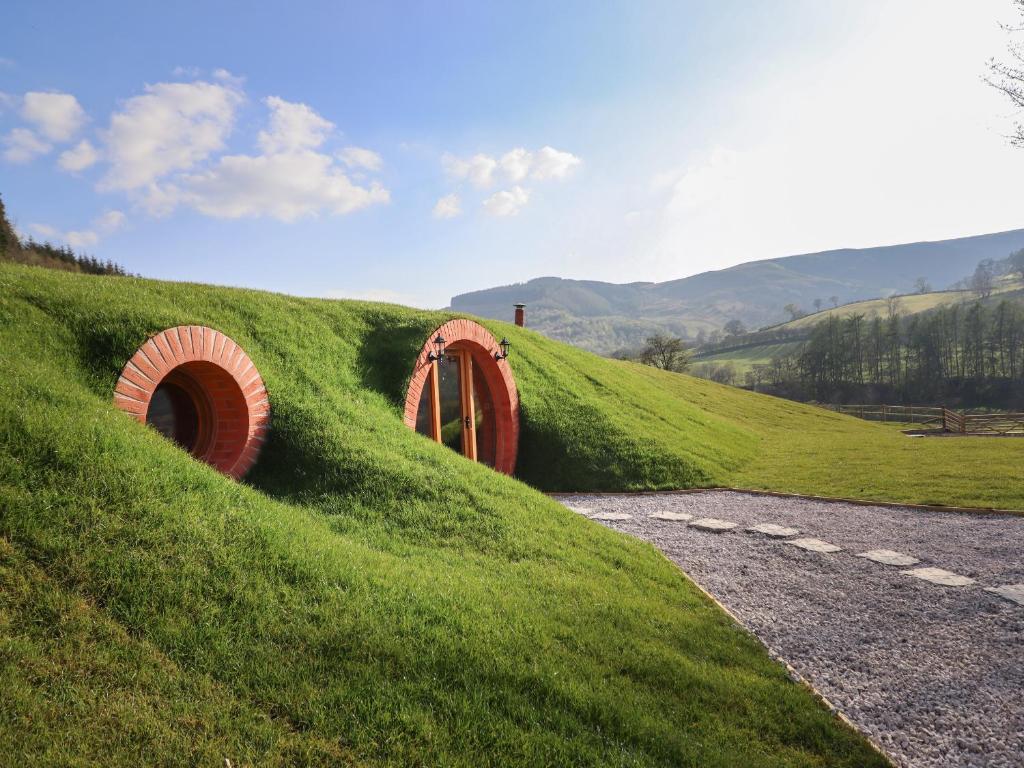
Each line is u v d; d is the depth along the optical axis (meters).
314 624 4.32
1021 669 5.36
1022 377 80.62
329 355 11.50
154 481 5.13
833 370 94.75
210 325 9.62
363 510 7.52
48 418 5.21
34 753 2.87
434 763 3.34
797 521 10.71
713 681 4.78
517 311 24.28
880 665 5.45
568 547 7.70
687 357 78.12
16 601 3.65
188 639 3.85
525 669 4.35
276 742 3.27
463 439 15.05
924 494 12.02
